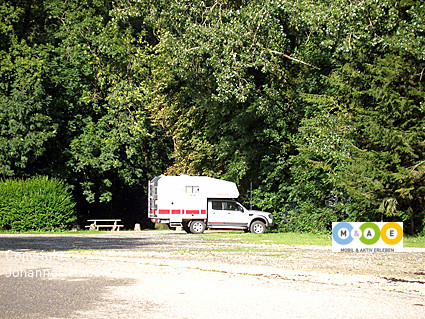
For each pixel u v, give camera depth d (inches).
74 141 1594.5
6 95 1456.7
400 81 1018.7
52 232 1336.1
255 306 343.0
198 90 1286.9
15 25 1550.2
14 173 1476.4
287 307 341.7
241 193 1454.2
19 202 1342.3
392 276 493.7
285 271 512.7
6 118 1437.0
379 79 1016.2
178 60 1121.4
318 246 837.2
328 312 328.8
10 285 412.8
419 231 1072.2
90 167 1686.8
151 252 703.7
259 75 1299.2
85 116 1702.8
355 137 1071.6
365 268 550.3
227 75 1062.4
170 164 1873.8
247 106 1343.5
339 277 478.9
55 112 1576.0
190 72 1158.3
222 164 1504.7
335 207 1167.6
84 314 314.7
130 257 633.0
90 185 1723.7
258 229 1334.9
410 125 1011.9
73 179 1681.8
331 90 1131.9
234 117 1375.5
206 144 1457.9
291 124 1314.0
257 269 524.1
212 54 1082.1
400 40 940.0
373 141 991.0
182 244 875.4
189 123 1448.1
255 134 1328.7
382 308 343.9
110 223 1980.8
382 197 1010.1
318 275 489.1
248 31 1079.0
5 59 1435.8
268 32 1084.5
